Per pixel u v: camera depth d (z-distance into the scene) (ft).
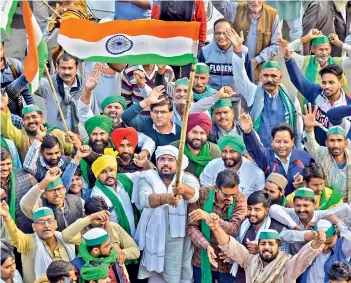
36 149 59.21
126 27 57.62
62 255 57.57
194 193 58.85
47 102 63.05
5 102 60.18
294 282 57.57
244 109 64.49
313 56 65.10
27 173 58.90
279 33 66.23
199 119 60.70
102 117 60.70
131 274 59.47
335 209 59.41
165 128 61.46
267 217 58.70
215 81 64.49
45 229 57.21
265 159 60.44
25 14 58.23
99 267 56.44
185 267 59.36
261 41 66.13
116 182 59.62
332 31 67.97
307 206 58.95
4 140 59.72
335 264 57.57
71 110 63.00
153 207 59.06
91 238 56.80
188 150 60.59
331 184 61.16
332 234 58.75
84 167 60.03
